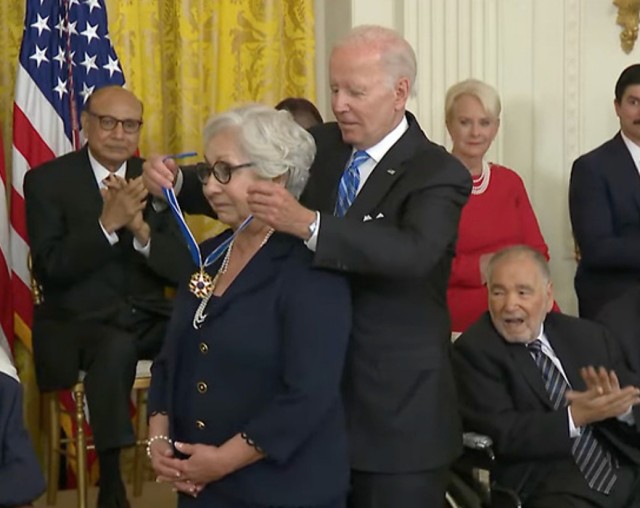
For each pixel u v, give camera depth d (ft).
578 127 16.94
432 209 8.63
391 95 8.93
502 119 16.80
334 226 8.20
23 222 15.07
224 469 8.20
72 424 15.17
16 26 15.78
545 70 16.84
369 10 16.42
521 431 10.66
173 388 8.67
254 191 8.00
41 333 13.51
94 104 13.75
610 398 10.42
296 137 8.48
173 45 16.30
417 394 8.93
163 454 8.56
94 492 15.42
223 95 16.47
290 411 8.15
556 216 16.98
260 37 16.65
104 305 13.56
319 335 8.24
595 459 10.86
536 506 10.71
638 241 14.19
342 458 8.52
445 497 10.07
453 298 14.15
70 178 13.79
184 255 13.61
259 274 8.45
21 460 9.22
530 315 11.06
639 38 16.98
